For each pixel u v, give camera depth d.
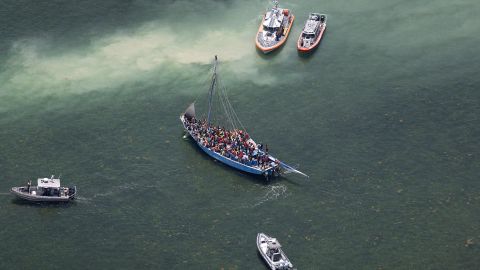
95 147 187.75
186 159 184.25
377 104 195.62
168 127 192.50
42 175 180.50
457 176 177.00
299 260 160.12
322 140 186.75
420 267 158.38
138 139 189.62
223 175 180.12
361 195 173.50
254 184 177.62
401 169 179.00
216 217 170.00
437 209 169.88
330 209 170.62
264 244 161.12
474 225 166.25
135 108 198.25
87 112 197.75
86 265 160.75
